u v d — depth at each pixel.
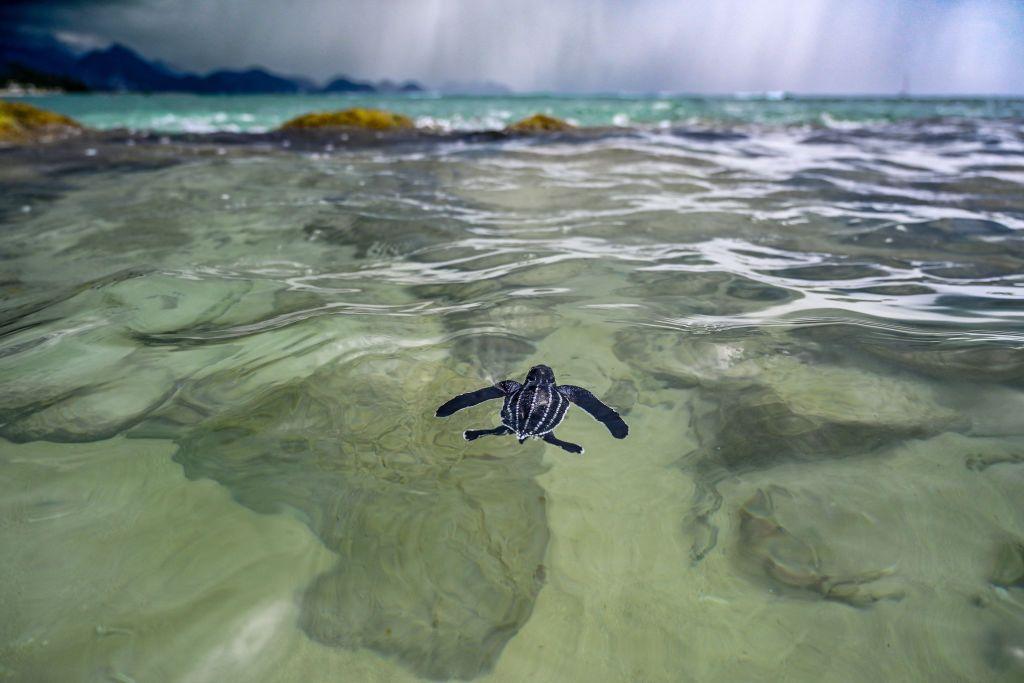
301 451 0.38
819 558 0.31
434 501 0.35
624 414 0.42
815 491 0.35
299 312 0.55
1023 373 0.44
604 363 0.47
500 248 0.74
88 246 0.75
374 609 0.29
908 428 0.39
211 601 0.29
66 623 0.28
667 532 0.33
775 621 0.28
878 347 0.49
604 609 0.29
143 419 0.41
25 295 0.60
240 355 0.48
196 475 0.36
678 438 0.39
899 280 0.63
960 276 0.64
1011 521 0.32
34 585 0.29
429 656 0.27
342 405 0.43
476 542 0.32
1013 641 0.27
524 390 0.41
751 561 0.31
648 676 0.26
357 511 0.34
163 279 0.62
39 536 0.32
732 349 0.49
